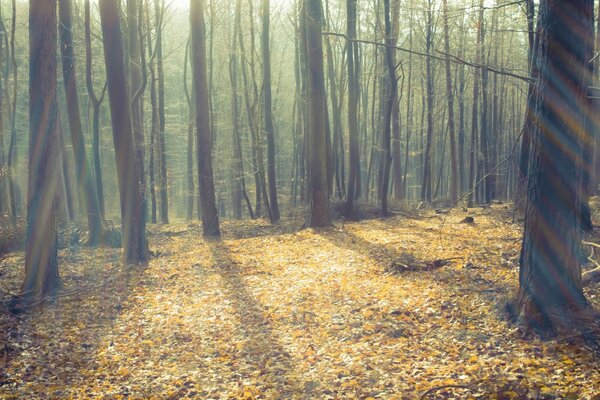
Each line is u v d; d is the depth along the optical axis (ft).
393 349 22.98
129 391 20.90
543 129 22.03
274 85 125.29
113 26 46.06
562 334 20.79
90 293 37.24
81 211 82.79
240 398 19.47
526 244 23.03
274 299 33.14
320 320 28.14
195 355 24.88
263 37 80.89
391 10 87.61
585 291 25.23
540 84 22.06
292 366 22.36
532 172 22.67
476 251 38.99
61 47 61.41
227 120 126.82
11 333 28.04
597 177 64.08
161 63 96.94
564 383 17.22
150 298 35.99
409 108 123.85
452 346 22.36
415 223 63.16
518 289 24.14
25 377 22.70
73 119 61.00
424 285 31.96
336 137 96.12
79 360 24.84
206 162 64.49
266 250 51.29
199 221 96.17
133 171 48.37
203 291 36.94
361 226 62.28
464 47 89.81
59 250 57.67
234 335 27.32
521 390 17.10
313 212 62.64
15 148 118.21
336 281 36.06
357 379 20.11
